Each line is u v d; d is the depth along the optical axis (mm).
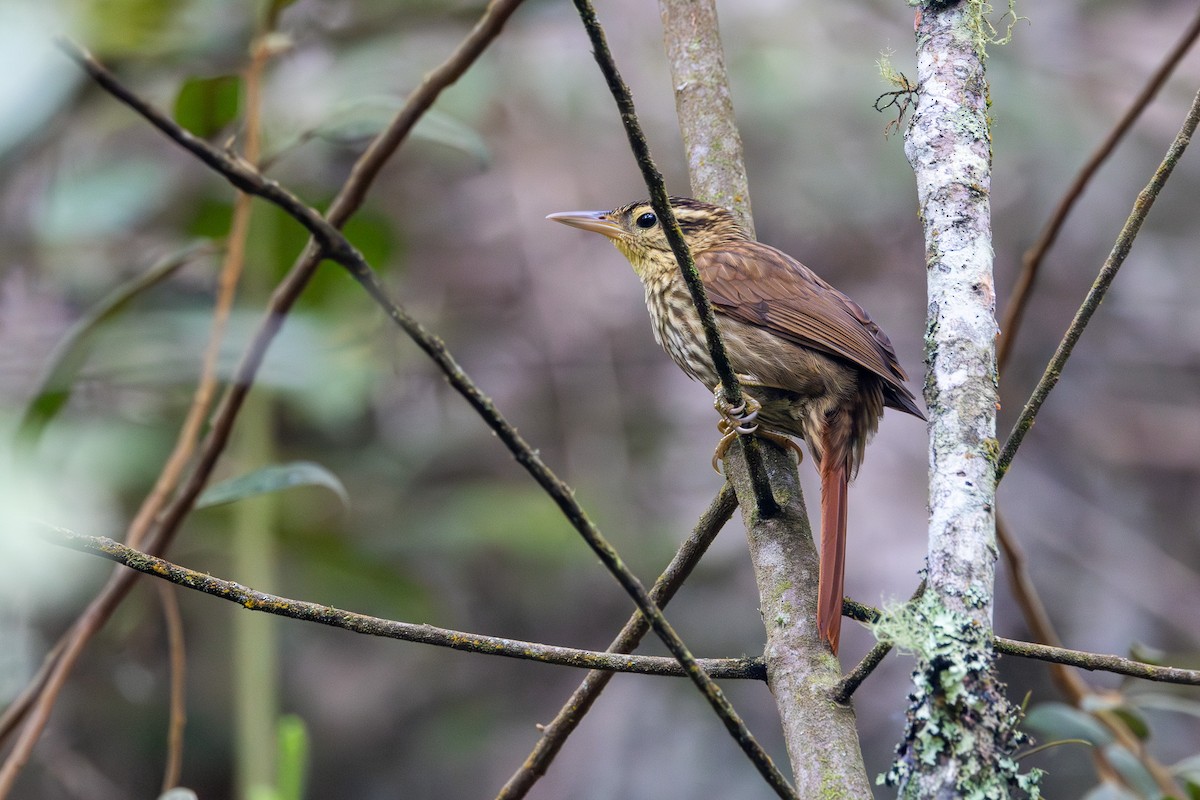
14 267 10367
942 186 4602
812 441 8281
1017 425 4625
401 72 11172
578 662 4500
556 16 12797
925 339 4504
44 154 9719
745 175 7340
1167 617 12859
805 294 8477
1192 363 14289
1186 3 14555
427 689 12227
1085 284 14383
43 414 6996
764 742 11406
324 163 11758
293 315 7629
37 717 6531
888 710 11297
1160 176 4605
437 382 12562
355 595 11016
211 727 11180
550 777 11664
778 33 13172
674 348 9211
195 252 7418
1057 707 7070
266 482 6723
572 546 11578
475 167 13133
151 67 7703
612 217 9641
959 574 4016
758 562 5734
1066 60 14203
